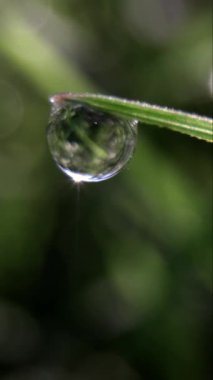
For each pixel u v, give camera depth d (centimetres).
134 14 12
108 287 11
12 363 11
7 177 11
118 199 11
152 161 10
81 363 11
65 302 11
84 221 11
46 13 11
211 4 11
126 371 11
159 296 10
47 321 11
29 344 11
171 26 12
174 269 10
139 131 10
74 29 12
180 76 11
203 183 10
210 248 10
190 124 7
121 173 10
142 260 10
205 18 11
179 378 10
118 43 12
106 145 7
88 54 12
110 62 11
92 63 11
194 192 10
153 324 10
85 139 7
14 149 12
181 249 10
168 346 10
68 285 11
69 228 11
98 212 11
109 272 11
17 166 12
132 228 11
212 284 10
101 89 11
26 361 11
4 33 11
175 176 10
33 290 11
